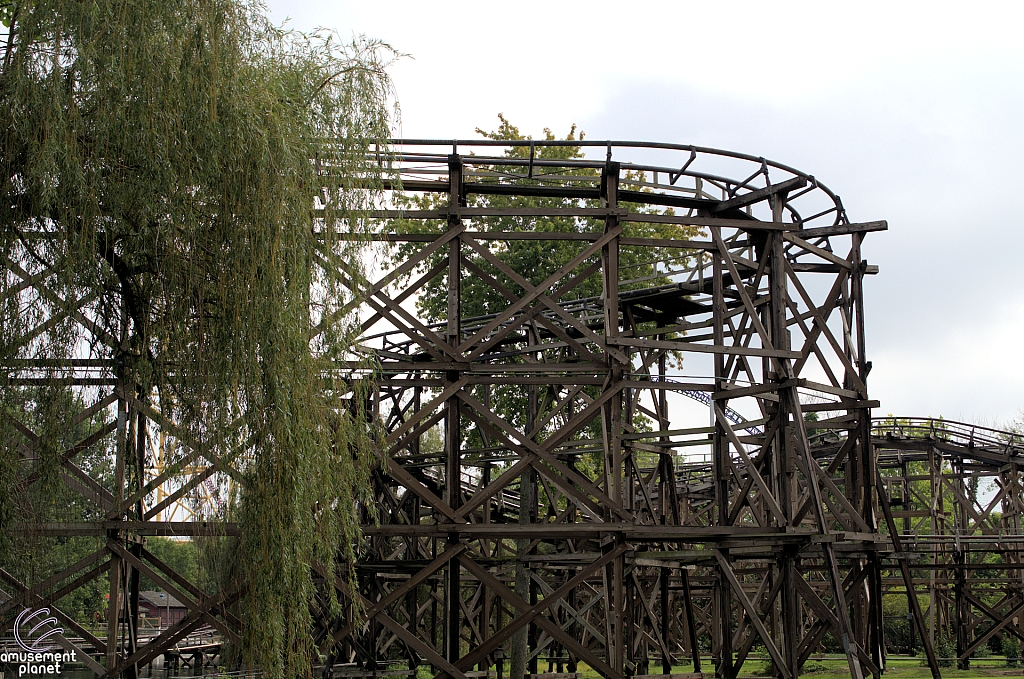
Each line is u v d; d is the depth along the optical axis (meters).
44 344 12.70
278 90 13.90
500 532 15.84
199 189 13.24
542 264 33.81
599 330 23.23
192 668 30.73
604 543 16.38
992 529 31.69
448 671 15.41
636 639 22.36
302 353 13.41
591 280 33.69
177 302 13.13
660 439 21.17
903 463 31.17
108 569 15.21
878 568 18.72
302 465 13.10
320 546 13.70
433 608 26.41
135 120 12.51
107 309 13.35
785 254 18.98
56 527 14.73
